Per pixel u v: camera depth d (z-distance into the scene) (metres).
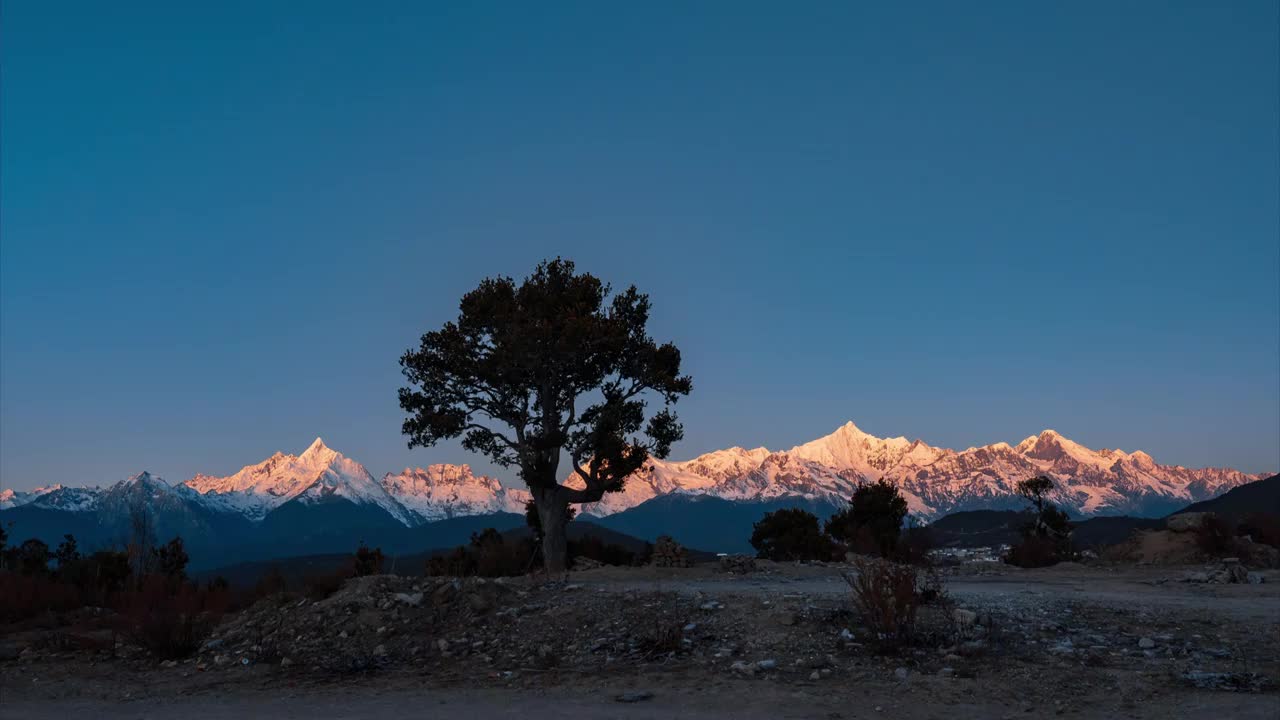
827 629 18.08
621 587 23.94
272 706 15.34
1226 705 13.14
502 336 44.47
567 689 15.46
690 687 15.12
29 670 19.91
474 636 19.59
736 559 35.34
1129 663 15.71
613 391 46.47
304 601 22.66
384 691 16.16
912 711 13.32
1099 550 48.06
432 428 44.72
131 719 14.82
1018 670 15.33
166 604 22.41
